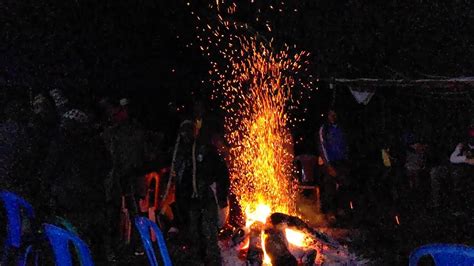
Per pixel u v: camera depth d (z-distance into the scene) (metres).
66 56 12.80
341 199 11.66
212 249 7.04
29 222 5.97
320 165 11.11
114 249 7.70
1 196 5.63
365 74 12.77
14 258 5.73
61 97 7.92
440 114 13.32
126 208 7.71
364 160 13.88
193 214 7.08
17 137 6.91
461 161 11.48
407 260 7.43
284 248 6.34
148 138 8.30
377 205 11.45
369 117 14.67
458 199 11.40
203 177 7.00
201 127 7.25
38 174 6.94
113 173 7.59
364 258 7.59
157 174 8.27
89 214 7.02
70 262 4.52
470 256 3.54
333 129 10.78
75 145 6.57
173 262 7.47
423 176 12.30
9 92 12.09
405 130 12.84
